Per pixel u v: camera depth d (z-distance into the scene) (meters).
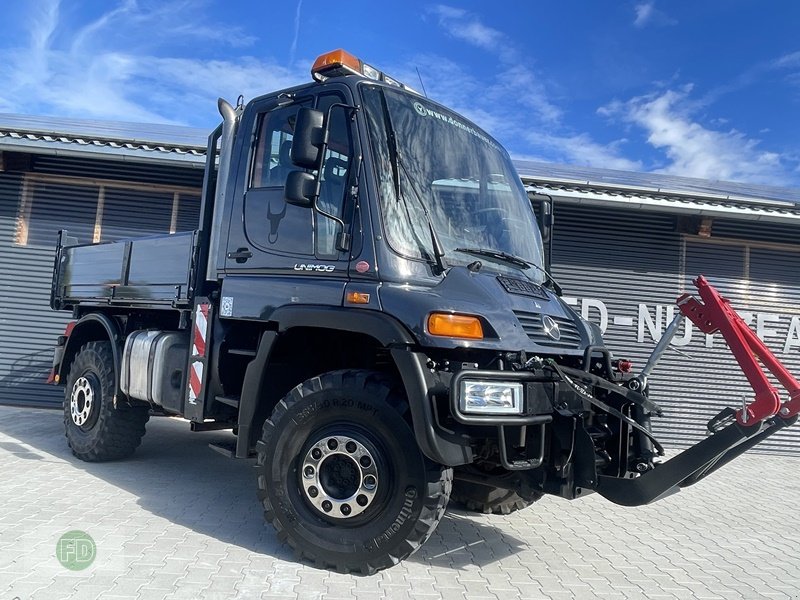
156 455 6.80
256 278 4.24
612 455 4.07
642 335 9.73
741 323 4.05
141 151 8.91
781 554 4.79
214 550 3.95
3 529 4.09
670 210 9.23
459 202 4.30
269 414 4.16
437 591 3.54
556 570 4.12
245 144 4.58
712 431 3.80
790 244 9.92
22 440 7.07
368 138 3.90
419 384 3.39
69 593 3.21
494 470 4.21
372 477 3.57
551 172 10.84
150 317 5.95
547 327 3.93
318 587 3.45
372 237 3.73
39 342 9.52
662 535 5.19
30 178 9.58
